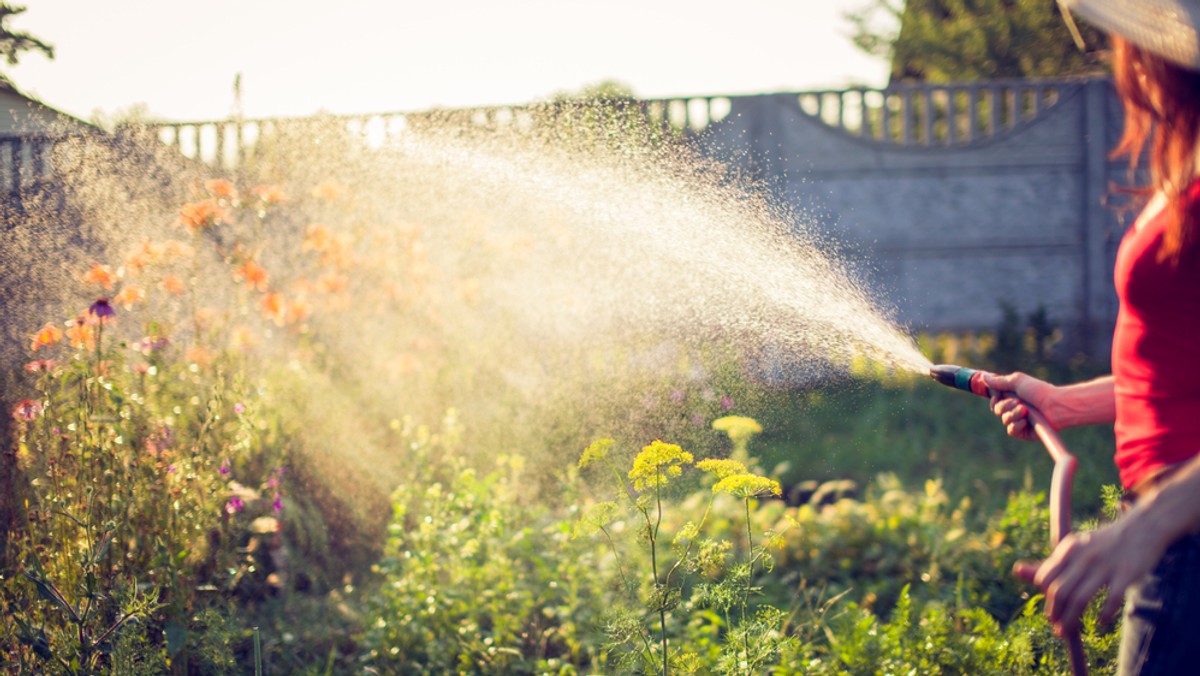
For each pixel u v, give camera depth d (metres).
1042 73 14.02
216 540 3.70
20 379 3.67
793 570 4.30
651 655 2.62
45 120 5.13
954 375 2.48
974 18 14.91
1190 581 1.60
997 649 3.12
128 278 4.63
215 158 6.17
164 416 3.67
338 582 4.16
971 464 5.68
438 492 4.16
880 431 6.17
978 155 9.22
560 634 3.55
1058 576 1.48
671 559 3.88
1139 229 1.73
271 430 4.32
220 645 3.05
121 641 2.75
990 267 9.30
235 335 4.68
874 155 9.12
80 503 3.10
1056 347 9.35
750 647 2.67
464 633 3.53
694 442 5.44
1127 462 1.79
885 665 3.10
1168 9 1.56
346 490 4.65
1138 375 1.76
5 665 2.92
